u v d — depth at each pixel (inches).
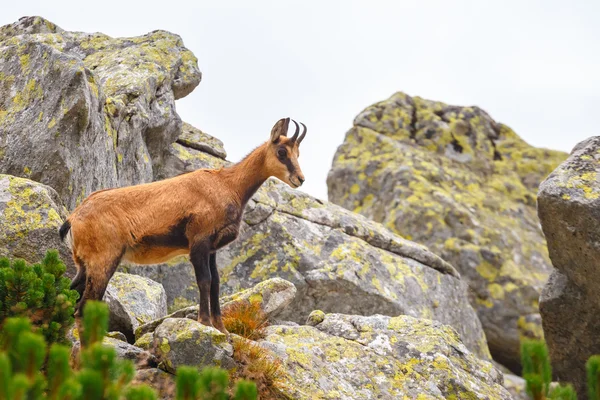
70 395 783.1
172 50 2349.9
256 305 1416.1
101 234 1248.2
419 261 2279.8
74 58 1723.7
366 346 1446.9
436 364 1419.8
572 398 941.8
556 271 1833.2
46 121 1658.5
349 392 1307.8
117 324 1503.4
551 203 1628.9
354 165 3176.7
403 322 1529.3
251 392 832.3
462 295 2304.4
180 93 2337.6
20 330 812.6
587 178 1637.6
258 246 2065.7
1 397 725.3
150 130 2078.0
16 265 1087.6
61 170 1630.2
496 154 3366.1
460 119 3395.7
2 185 1492.4
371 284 2069.4
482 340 2322.8
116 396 835.4
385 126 3339.1
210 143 2335.1
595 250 1611.7
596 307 1759.4
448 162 3243.1
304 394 1245.7
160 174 2167.8
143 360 1232.8
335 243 2139.5
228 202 1322.6
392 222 2906.0
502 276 2748.5
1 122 1696.6
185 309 1435.8
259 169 1364.4
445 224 2869.1
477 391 1402.6
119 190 1293.1
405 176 3026.6
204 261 1283.2
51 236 1454.2
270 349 1322.6
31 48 1798.7
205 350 1216.2
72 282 1270.9
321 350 1386.6
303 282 2012.8
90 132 1710.1
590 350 1823.3
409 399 1338.6
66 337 1216.8
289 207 2181.3
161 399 1192.8
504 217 3019.2
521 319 2682.1
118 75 2095.2
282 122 1374.3
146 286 1649.9
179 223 1283.2
